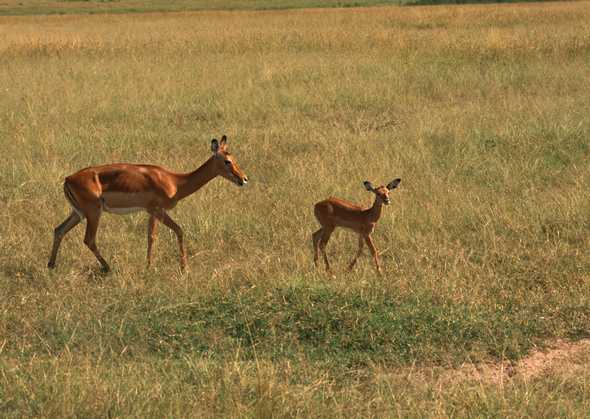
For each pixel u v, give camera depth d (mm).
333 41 42406
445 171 18828
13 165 18781
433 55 37000
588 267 13539
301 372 10148
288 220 15930
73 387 9430
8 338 11289
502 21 54531
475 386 9750
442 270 13438
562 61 34000
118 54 39938
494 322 11367
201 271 13680
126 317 11711
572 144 20766
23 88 29797
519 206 16375
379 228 15430
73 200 13617
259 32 48469
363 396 9633
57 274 13633
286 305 11695
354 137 22047
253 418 8938
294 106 26562
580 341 11148
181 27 60969
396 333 11078
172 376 10016
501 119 23828
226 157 14125
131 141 21922
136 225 15945
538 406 9227
